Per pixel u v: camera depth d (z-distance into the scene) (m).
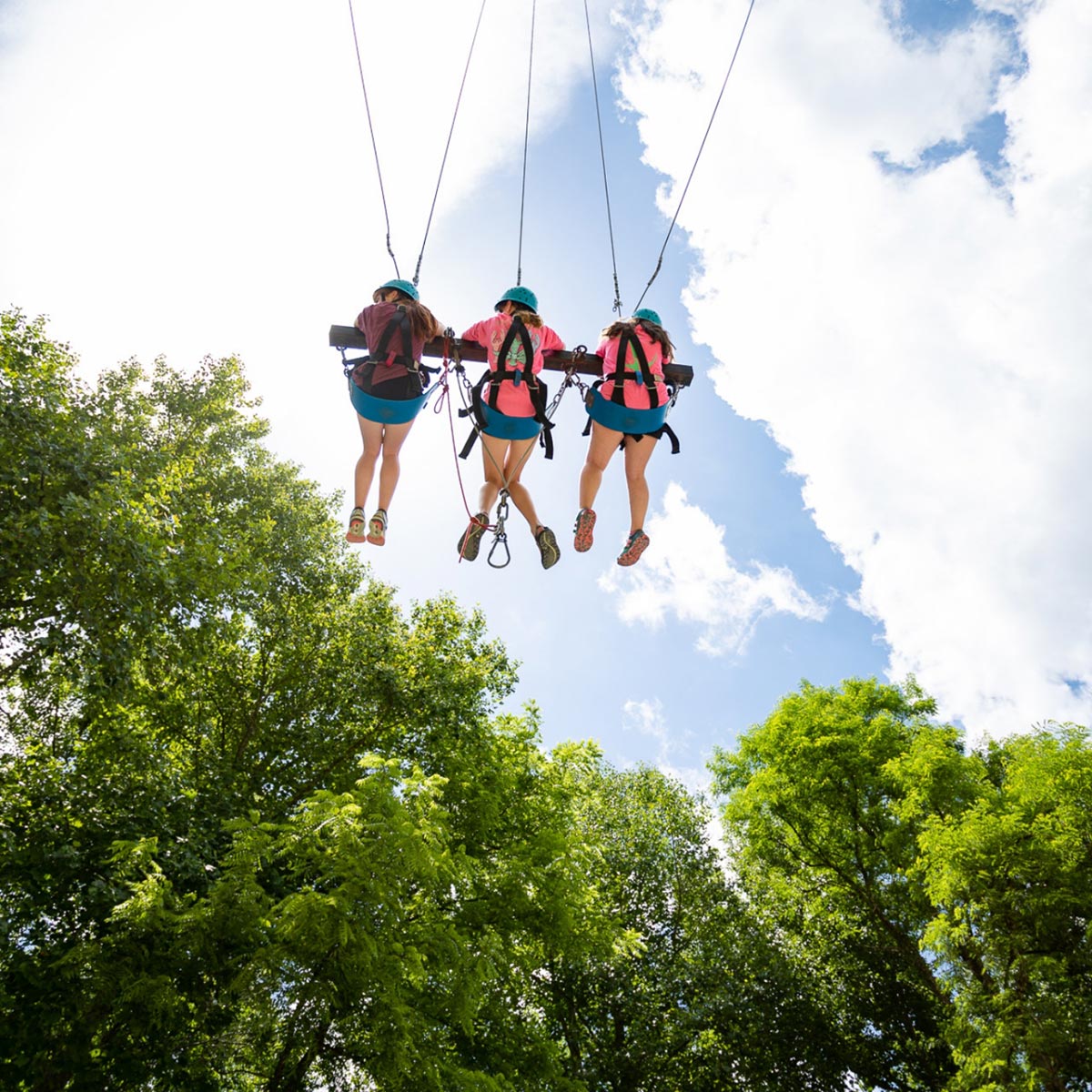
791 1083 17.55
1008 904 14.05
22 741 11.91
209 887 9.02
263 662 15.41
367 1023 8.96
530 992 15.84
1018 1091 13.03
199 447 17.56
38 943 9.91
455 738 15.05
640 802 22.16
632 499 5.55
